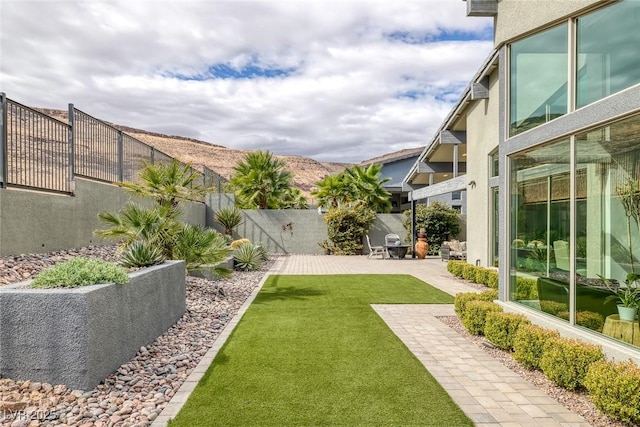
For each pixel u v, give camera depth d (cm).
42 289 367
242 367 421
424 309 711
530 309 521
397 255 1730
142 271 504
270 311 689
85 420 307
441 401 344
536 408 337
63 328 350
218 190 2100
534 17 498
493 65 959
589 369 333
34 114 704
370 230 1975
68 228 792
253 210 1942
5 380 349
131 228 707
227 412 320
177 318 610
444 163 1675
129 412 321
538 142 494
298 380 387
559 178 468
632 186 410
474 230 1123
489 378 401
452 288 939
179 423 303
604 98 389
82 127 859
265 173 1922
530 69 530
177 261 632
